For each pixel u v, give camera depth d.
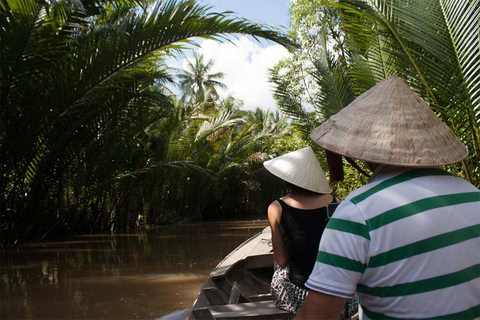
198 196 23.88
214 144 21.64
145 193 17.17
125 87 10.99
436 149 1.30
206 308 3.57
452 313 1.14
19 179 11.05
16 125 10.03
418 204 1.17
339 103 6.90
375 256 1.15
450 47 4.77
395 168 1.30
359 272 1.17
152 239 13.26
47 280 6.82
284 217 2.80
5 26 8.74
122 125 12.94
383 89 1.43
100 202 16.41
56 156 11.41
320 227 2.73
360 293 1.24
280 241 2.85
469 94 4.66
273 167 2.96
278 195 33.19
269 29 8.59
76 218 15.02
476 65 4.64
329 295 1.18
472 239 1.18
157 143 15.94
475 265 1.18
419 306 1.14
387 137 1.32
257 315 3.35
